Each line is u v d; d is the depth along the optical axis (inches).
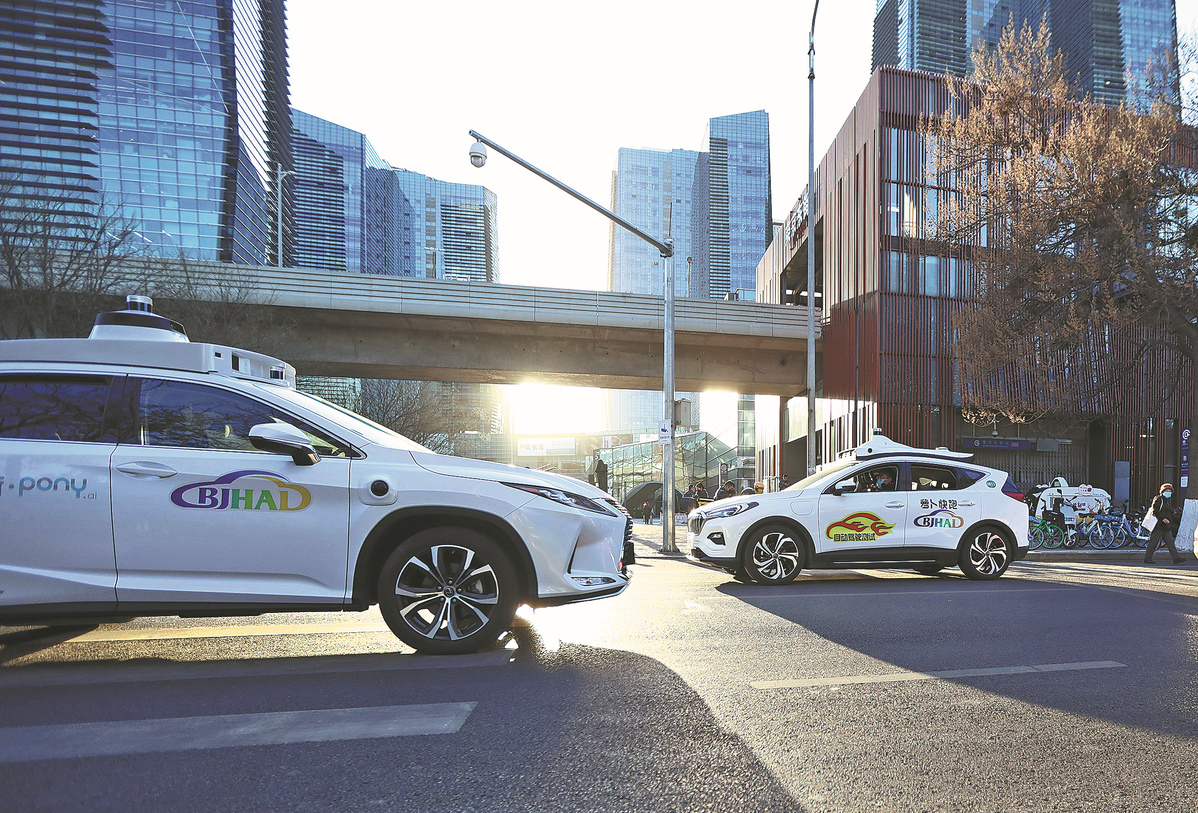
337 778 94.6
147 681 142.7
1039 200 650.2
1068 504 604.4
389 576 160.2
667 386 538.3
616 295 995.3
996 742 110.3
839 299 1078.4
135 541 149.9
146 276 765.3
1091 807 88.4
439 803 87.4
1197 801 90.4
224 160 2888.8
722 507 319.0
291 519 156.5
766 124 7760.8
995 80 713.0
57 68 2586.1
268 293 886.4
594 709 124.3
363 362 1000.9
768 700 130.3
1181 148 618.5
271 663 157.6
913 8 4180.6
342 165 7032.5
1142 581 339.3
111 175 2635.3
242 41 3019.2
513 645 175.2
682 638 184.7
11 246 642.2
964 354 740.0
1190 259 595.2
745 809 86.7
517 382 1159.6
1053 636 191.0
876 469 332.5
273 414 165.0
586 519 171.8
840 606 240.1
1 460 147.9
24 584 144.9
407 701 128.6
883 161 973.2
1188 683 144.7
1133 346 912.9
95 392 158.2
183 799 87.9
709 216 7480.3
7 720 118.0
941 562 328.8
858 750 106.3
